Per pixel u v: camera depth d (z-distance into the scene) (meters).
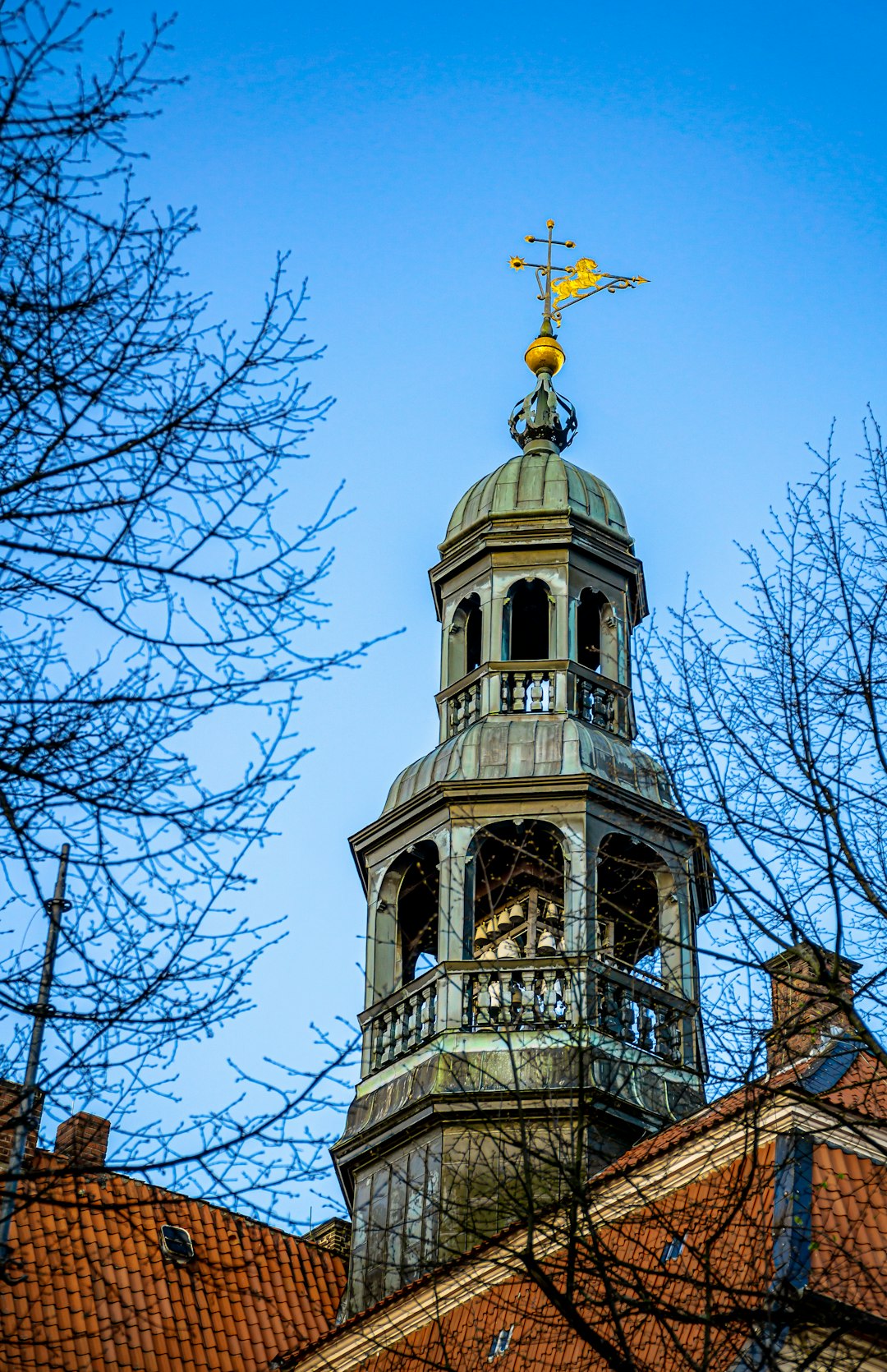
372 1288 32.62
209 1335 34.31
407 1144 33.34
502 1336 27.03
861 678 19.92
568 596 38.66
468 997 33.91
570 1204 18.92
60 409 15.43
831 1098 25.09
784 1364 20.02
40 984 14.88
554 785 35.38
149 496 15.50
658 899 34.72
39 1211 34.84
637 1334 23.08
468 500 40.78
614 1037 31.92
